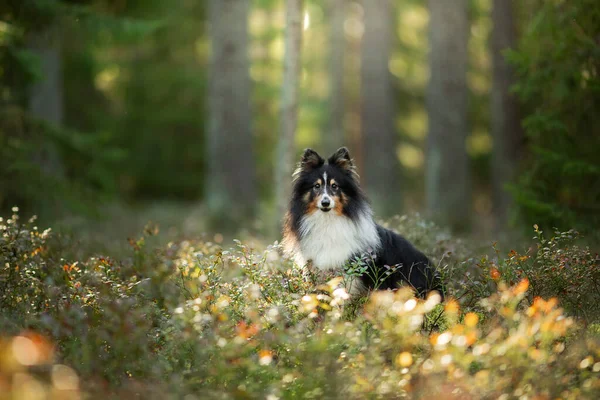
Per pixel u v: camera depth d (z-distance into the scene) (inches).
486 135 1061.8
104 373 197.8
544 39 370.9
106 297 239.0
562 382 192.7
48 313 234.4
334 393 186.9
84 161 552.1
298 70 497.0
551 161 361.4
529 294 253.3
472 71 1038.4
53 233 352.5
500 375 193.3
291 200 299.9
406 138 1167.6
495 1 706.2
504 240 430.9
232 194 746.8
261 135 1205.7
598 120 366.0
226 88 748.6
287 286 252.8
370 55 911.0
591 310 254.1
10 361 155.8
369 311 226.5
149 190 1151.6
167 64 1091.9
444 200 755.4
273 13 1195.3
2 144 466.9
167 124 1124.5
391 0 982.4
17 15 457.7
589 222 357.4
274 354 219.3
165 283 275.7
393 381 189.9
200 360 200.2
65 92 1006.4
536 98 395.5
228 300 235.6
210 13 756.6
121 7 590.9
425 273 281.3
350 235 284.2
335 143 997.2
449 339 198.5
